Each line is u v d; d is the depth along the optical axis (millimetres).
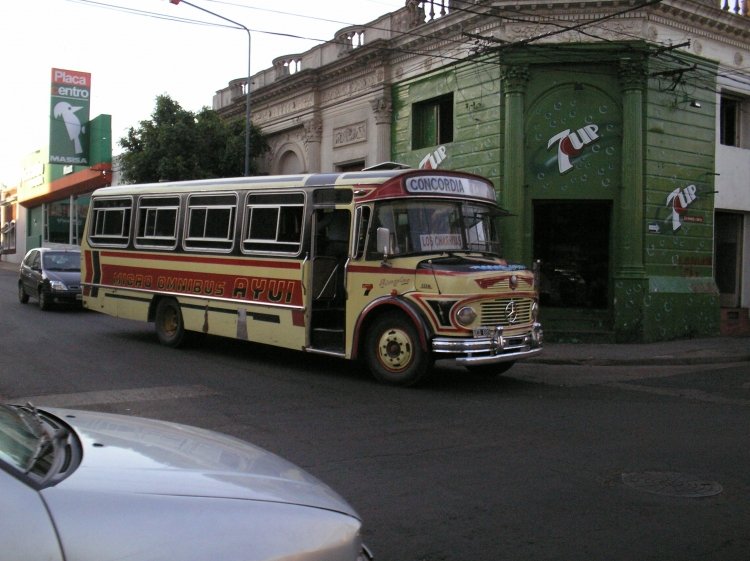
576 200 16438
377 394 9273
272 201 11117
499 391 9836
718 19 17359
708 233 17766
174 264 12703
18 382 9453
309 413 8055
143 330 15336
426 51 18500
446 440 6977
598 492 5465
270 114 24594
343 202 10312
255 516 2451
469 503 5168
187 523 2311
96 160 34938
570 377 11781
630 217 16125
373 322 10062
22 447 2557
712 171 17812
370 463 6137
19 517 2096
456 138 17625
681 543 4500
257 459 3109
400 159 19469
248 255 11375
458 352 9203
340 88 21516
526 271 10297
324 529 2543
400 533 4590
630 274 16094
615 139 16250
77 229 43969
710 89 17688
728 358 14320
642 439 7172
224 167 23906
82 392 8891
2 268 44188
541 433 7352
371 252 9961
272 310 10961
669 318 16609
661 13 16281
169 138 23516
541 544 4449
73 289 18578
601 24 16031
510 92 16328
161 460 2748
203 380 9938
